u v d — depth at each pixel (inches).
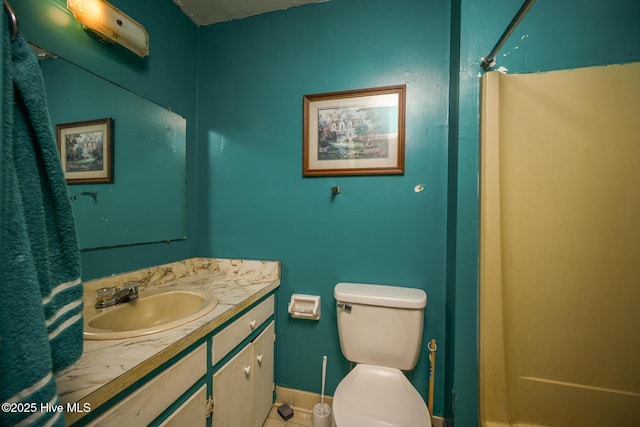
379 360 45.1
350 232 53.0
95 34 39.3
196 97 60.9
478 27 40.4
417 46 49.0
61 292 17.9
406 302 43.6
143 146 48.3
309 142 54.3
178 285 50.2
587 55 37.1
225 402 37.1
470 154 40.9
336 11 53.0
